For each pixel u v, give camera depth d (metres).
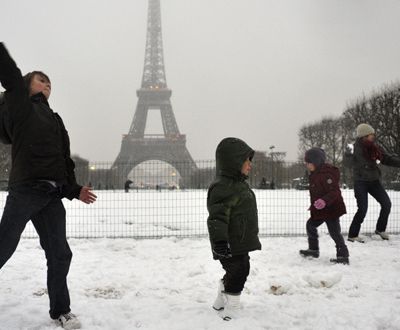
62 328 4.80
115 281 6.82
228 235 5.26
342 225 13.16
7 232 4.62
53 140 4.88
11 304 5.65
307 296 6.03
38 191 4.68
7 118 4.69
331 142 67.12
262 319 5.10
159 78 122.94
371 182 10.40
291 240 10.27
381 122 48.75
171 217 15.52
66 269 4.98
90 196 5.18
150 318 5.13
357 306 5.55
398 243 10.12
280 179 27.48
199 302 5.84
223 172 5.29
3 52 4.27
